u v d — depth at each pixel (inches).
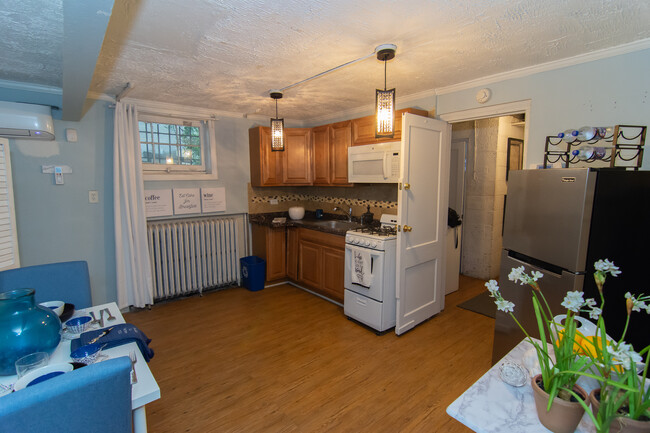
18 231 112.7
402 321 112.1
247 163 169.6
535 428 36.4
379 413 76.2
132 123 129.6
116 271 130.3
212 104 143.3
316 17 64.9
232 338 112.9
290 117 173.9
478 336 112.8
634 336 74.0
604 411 31.8
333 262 138.9
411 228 109.7
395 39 76.2
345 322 125.2
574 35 75.0
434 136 115.2
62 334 55.4
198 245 150.9
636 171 69.6
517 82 101.3
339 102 139.6
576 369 35.5
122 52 82.3
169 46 78.5
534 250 77.3
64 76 70.1
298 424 72.9
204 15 63.4
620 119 83.4
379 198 152.9
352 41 77.2
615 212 68.4
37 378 39.8
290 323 124.6
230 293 157.9
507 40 77.7
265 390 84.7
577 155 80.1
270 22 66.8
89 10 42.0
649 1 59.6
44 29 66.6
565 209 69.3
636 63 79.9
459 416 38.7
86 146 124.0
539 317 39.3
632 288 72.5
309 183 167.5
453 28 70.9
